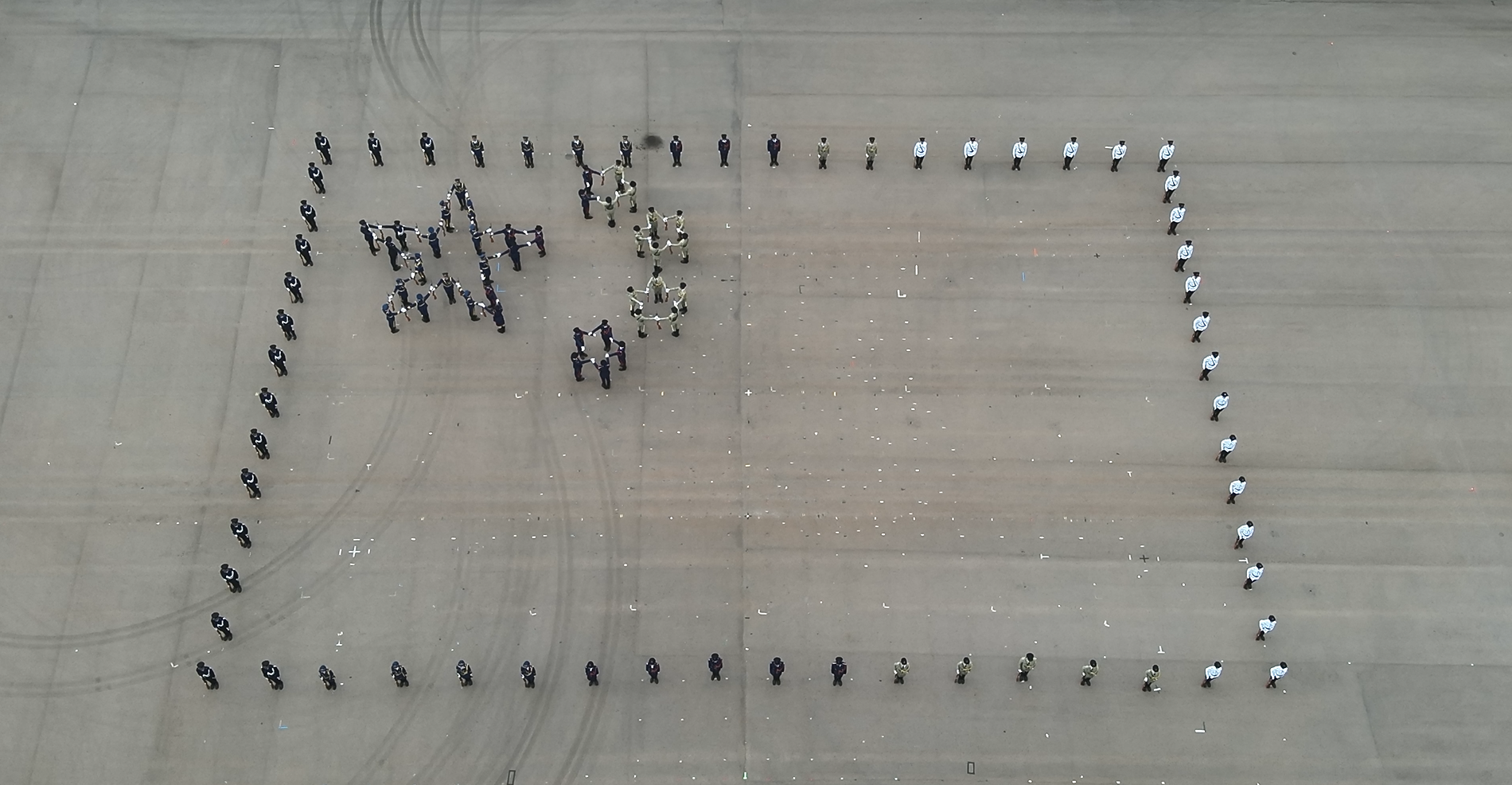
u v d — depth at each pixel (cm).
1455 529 4209
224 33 5312
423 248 4775
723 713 3847
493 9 5403
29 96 5103
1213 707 3878
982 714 3859
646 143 5053
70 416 4353
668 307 4647
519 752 3772
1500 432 4403
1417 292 4719
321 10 5397
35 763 3728
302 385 4438
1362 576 4119
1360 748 3816
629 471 4288
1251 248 4812
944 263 4775
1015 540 4175
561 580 4075
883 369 4522
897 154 5047
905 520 4209
